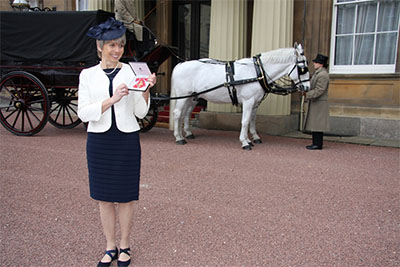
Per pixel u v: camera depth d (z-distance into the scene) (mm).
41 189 4340
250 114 6551
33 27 7152
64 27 7004
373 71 8102
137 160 2668
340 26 8438
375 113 7922
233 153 6246
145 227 3385
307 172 5141
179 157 5934
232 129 8633
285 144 7109
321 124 6465
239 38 8586
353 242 3113
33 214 3641
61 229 3332
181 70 6852
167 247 3025
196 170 5188
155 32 11094
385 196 4203
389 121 7715
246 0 8625
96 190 2627
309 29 8523
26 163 5426
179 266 2746
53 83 7465
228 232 3285
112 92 2555
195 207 3846
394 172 5172
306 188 4461
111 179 2596
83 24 6887
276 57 6332
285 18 7930
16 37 7293
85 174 4941
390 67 7934
